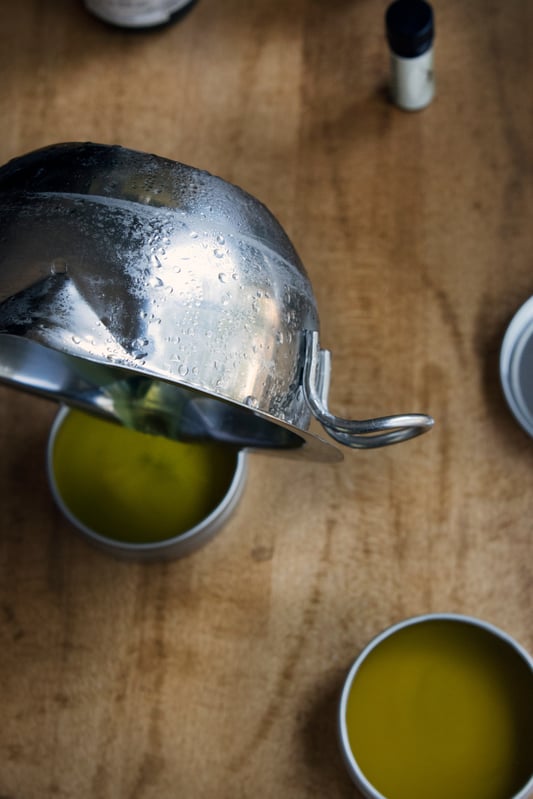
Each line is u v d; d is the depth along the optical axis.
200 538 0.61
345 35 0.69
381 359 0.64
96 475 0.64
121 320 0.53
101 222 0.53
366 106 0.68
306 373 0.55
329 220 0.66
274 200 0.67
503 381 0.62
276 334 0.54
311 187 0.67
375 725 0.60
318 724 0.60
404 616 0.61
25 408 0.65
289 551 0.62
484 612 0.61
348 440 0.56
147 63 0.69
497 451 0.62
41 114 0.69
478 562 0.61
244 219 0.55
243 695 0.61
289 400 0.55
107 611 0.62
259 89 0.68
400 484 0.62
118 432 0.65
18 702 0.62
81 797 0.60
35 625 0.62
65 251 0.53
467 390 0.63
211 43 0.69
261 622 0.62
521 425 0.62
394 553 0.62
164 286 0.53
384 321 0.65
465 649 0.60
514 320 0.63
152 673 0.61
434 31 0.67
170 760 0.60
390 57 0.66
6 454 0.65
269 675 0.61
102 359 0.52
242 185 0.67
